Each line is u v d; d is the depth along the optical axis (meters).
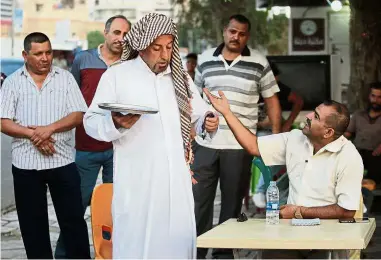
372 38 12.36
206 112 4.73
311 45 14.67
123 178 4.43
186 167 4.52
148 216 4.40
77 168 6.73
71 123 5.91
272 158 4.90
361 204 4.73
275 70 11.60
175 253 4.46
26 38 5.87
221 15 15.71
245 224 4.31
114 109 4.10
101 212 4.76
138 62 4.50
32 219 5.93
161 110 4.45
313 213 4.54
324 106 4.61
